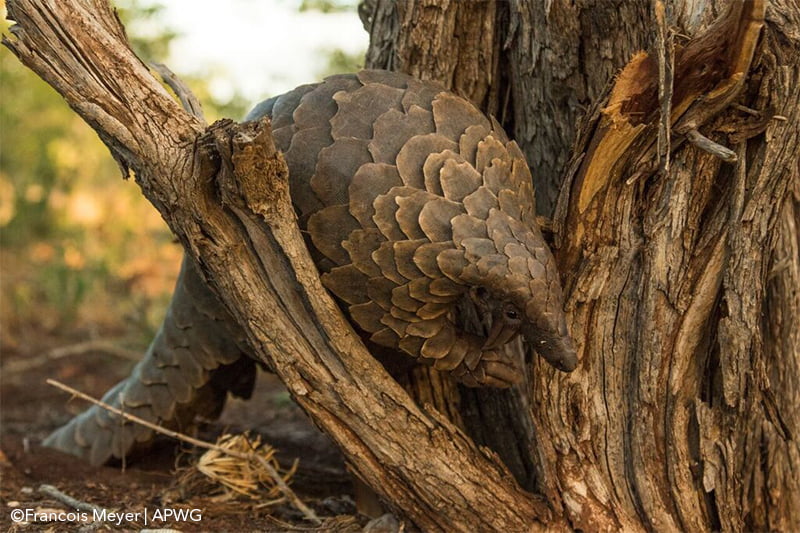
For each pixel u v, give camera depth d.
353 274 3.25
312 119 3.34
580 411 3.71
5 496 4.44
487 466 3.62
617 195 3.57
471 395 4.45
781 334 4.19
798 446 4.12
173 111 3.21
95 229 10.81
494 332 3.43
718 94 3.27
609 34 3.73
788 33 3.32
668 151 3.16
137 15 8.37
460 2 4.05
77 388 7.55
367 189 3.17
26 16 3.06
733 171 3.58
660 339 3.64
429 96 3.35
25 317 9.40
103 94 3.14
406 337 3.35
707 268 3.63
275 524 4.16
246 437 5.00
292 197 3.30
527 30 3.97
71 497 4.46
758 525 4.05
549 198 4.12
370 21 4.59
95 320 9.46
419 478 3.53
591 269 3.61
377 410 3.46
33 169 10.21
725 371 3.71
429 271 3.16
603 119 3.34
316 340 3.40
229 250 3.29
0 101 9.88
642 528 3.66
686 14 3.51
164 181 3.22
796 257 4.16
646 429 3.68
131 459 5.14
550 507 3.66
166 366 4.70
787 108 3.40
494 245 3.13
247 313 3.38
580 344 3.69
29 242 10.68
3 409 6.90
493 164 3.29
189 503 4.37
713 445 3.76
